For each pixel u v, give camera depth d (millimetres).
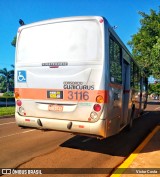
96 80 7094
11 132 11453
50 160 7297
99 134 7129
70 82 7348
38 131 11742
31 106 7988
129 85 10742
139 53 37344
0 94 85375
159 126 14406
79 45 7336
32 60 7988
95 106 7074
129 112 11523
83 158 7641
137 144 9789
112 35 7742
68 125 7352
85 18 7336
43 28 7918
